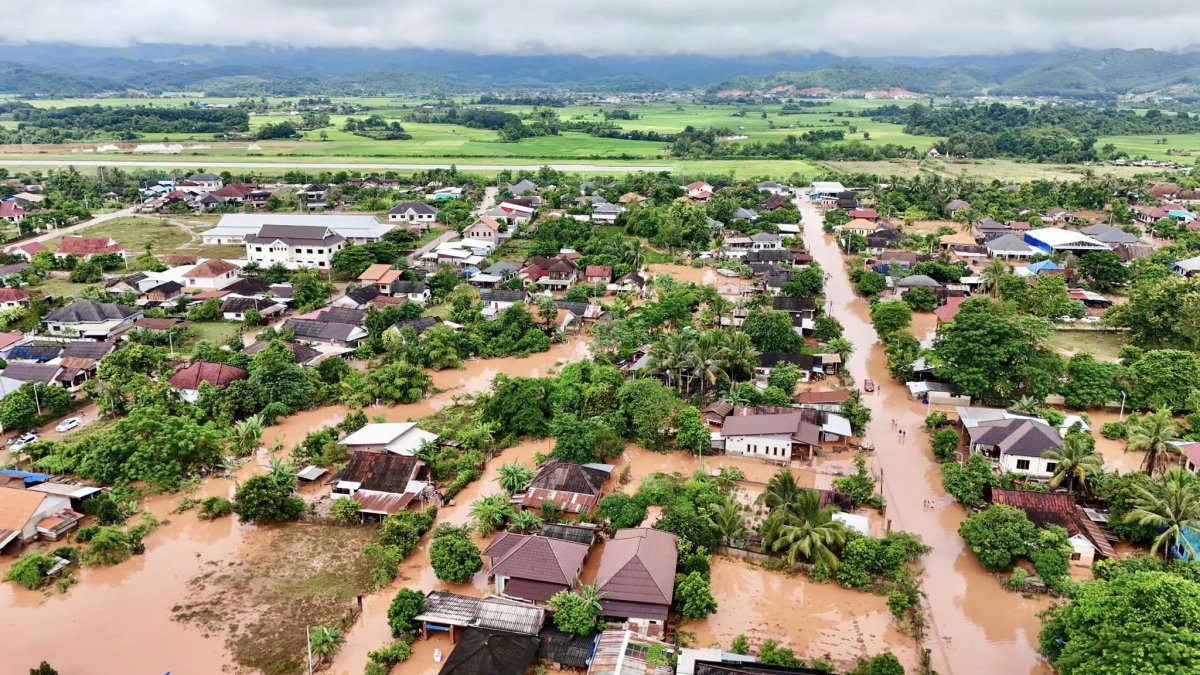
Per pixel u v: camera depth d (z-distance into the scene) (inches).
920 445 3860.7
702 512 3075.8
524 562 2706.7
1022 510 2910.9
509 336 5191.9
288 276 6633.9
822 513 2869.1
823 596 2746.1
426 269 6948.8
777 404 4065.0
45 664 2251.5
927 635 2534.5
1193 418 3801.7
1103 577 2640.3
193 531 3147.1
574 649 2394.2
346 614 2623.0
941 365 4367.6
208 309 5575.8
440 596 2591.0
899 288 6250.0
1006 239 7239.2
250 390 4121.6
